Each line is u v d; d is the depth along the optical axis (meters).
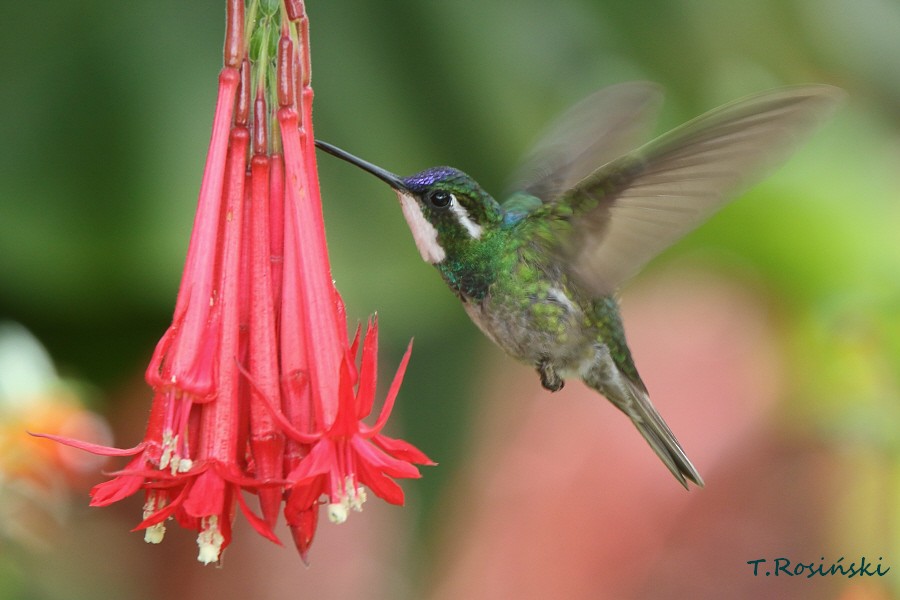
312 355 1.98
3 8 2.10
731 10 2.15
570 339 2.07
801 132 2.02
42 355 2.09
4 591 2.09
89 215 2.10
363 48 2.12
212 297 1.98
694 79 2.15
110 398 2.18
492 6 2.13
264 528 1.97
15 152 2.10
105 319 2.15
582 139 2.09
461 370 2.18
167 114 2.11
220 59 2.11
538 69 2.13
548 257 2.06
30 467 2.08
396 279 2.12
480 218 2.06
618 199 2.05
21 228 2.10
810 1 2.17
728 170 2.03
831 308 2.13
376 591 2.23
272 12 1.99
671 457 2.08
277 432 1.97
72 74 2.11
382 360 2.20
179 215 2.10
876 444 2.12
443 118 2.13
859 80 2.21
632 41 2.14
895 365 2.12
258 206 1.98
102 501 1.97
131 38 2.11
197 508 1.97
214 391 1.97
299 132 1.99
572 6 2.14
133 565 2.20
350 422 1.97
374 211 2.12
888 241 2.21
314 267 1.98
